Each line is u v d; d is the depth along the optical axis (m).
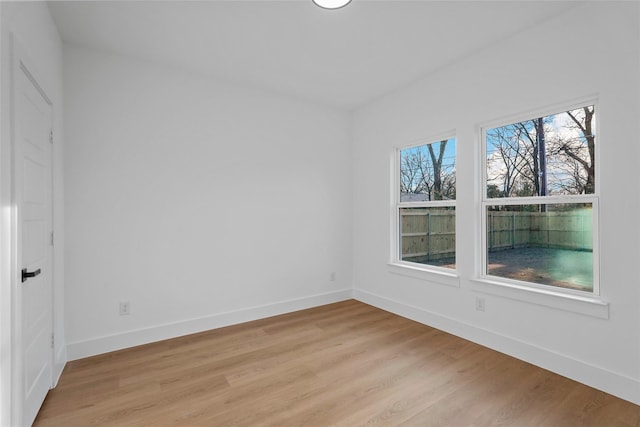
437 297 3.21
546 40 2.34
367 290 4.13
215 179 3.27
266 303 3.60
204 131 3.21
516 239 2.65
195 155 3.15
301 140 3.89
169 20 2.31
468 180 2.91
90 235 2.64
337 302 4.17
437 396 2.03
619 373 1.99
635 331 1.93
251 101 3.51
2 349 1.33
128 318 2.80
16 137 1.43
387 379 2.24
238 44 2.65
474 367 2.40
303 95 3.79
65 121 2.55
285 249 3.75
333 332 3.12
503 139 2.74
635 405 1.90
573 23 2.19
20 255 1.48
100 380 2.22
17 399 1.45
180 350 2.72
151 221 2.91
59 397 2.02
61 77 2.49
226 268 3.33
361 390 2.10
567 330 2.24
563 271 2.37
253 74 3.21
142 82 2.89
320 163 4.05
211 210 3.24
